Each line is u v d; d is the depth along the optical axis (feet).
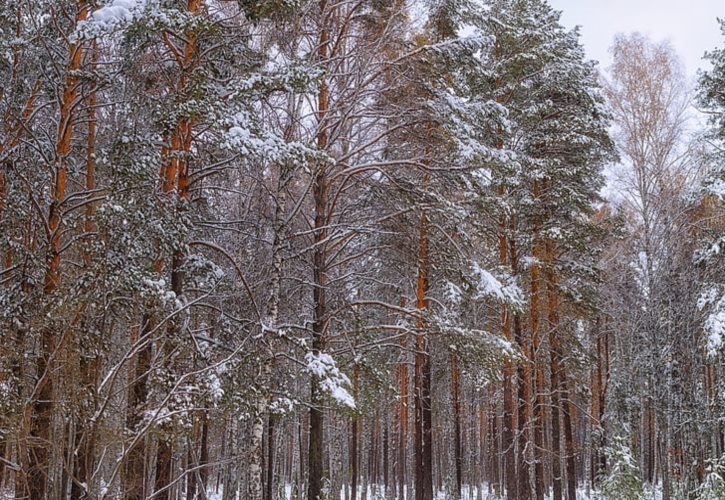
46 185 45.47
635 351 83.82
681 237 69.77
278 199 46.14
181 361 36.70
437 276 57.62
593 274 66.64
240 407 37.86
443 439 121.60
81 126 53.72
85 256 36.24
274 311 43.37
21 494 31.71
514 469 58.39
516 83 61.62
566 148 65.77
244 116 36.24
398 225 50.60
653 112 70.79
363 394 54.39
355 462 98.99
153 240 35.65
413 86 47.34
